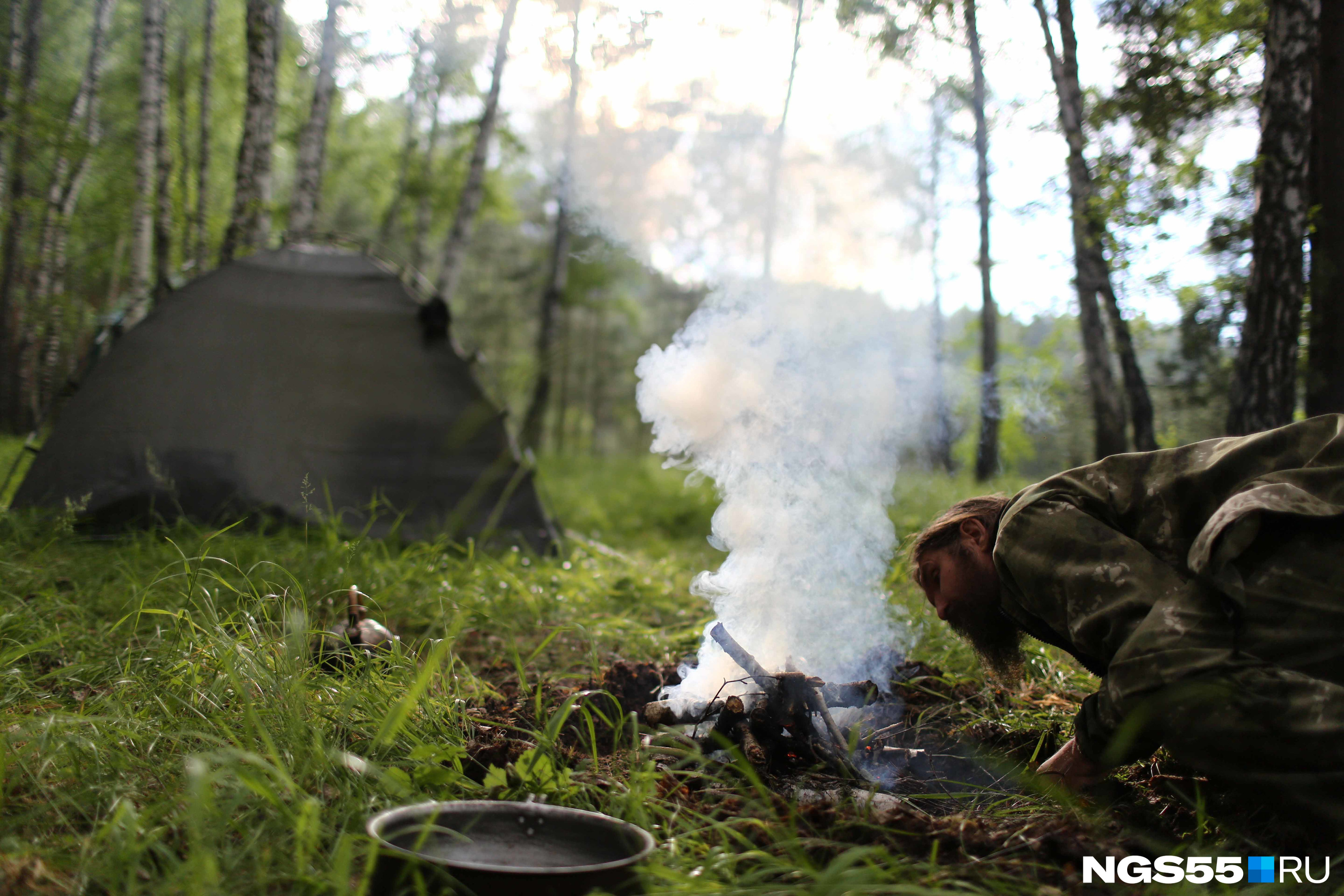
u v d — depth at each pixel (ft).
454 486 18.71
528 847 5.07
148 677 7.68
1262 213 15.51
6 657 7.89
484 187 54.70
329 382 18.42
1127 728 5.67
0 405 45.55
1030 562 6.46
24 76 43.60
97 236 49.32
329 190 59.41
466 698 8.66
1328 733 5.31
